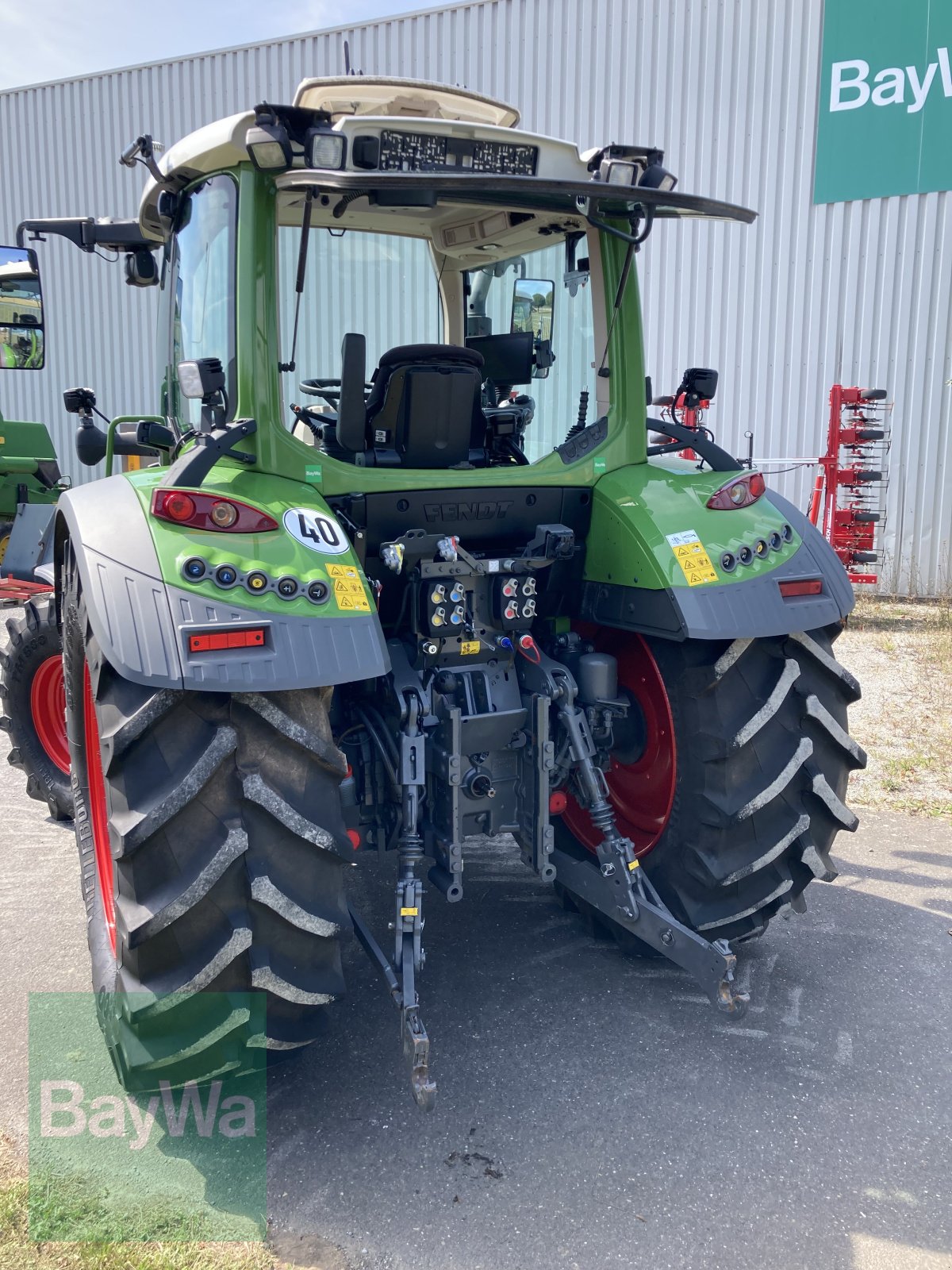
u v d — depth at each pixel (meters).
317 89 2.60
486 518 2.70
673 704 2.71
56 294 12.53
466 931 3.23
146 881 2.02
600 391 2.89
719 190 9.22
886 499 9.11
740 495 2.74
